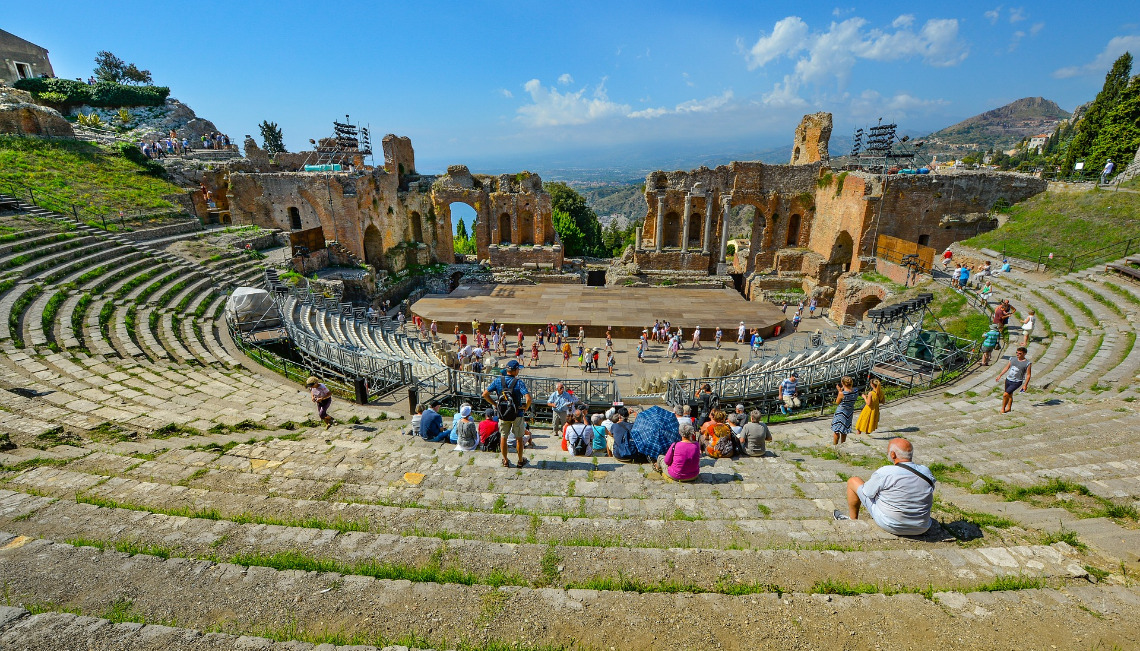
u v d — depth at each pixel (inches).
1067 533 244.1
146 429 437.1
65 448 378.0
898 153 1457.9
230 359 703.1
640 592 211.0
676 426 434.3
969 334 824.3
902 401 595.5
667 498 322.0
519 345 1078.4
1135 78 1565.0
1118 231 1004.6
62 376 534.9
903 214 1353.3
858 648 176.1
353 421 526.0
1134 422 411.8
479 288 1496.1
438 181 1715.1
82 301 747.4
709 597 202.1
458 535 268.5
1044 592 199.2
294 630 185.5
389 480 359.6
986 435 426.0
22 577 214.8
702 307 1309.1
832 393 696.4
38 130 1419.8
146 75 2556.6
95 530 256.8
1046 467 339.3
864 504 268.8
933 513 272.5
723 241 1600.6
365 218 1459.2
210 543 248.2
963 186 1339.8
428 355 903.1
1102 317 705.0
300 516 286.8
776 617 191.2
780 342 1168.2
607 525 277.4
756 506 304.5
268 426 486.9
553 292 1456.7
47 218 992.9
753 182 1584.6
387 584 213.5
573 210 2694.4
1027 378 480.7
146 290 846.5
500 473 373.7
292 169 1781.5
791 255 1605.6
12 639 174.2
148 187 1381.6
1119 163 1598.2
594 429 460.4
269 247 1362.0
